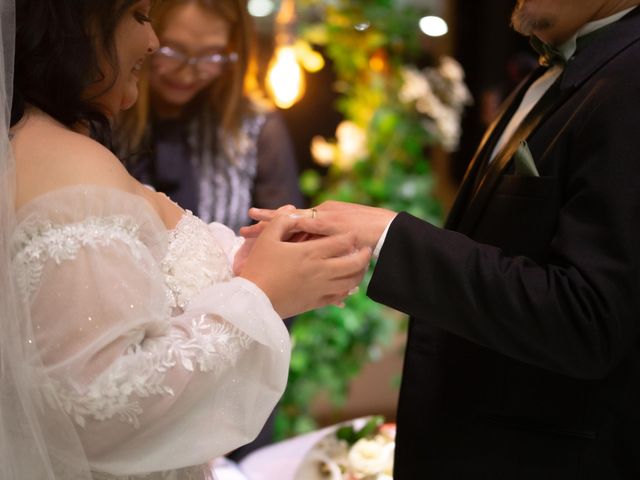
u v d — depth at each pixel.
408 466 1.41
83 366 1.08
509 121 1.58
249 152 2.55
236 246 1.57
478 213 1.40
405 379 1.45
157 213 1.30
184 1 2.26
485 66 4.71
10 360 1.09
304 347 3.47
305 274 1.26
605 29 1.34
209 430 1.19
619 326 1.17
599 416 1.29
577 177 1.23
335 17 3.83
